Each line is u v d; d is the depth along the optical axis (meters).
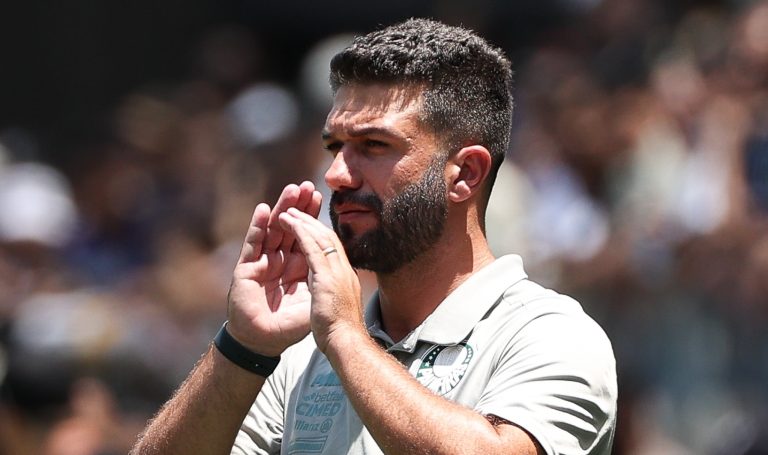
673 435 26.14
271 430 12.55
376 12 41.84
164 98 41.12
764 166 28.14
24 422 20.42
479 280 12.02
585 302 27.67
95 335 22.62
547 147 32.47
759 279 26.48
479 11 38.94
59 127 42.25
